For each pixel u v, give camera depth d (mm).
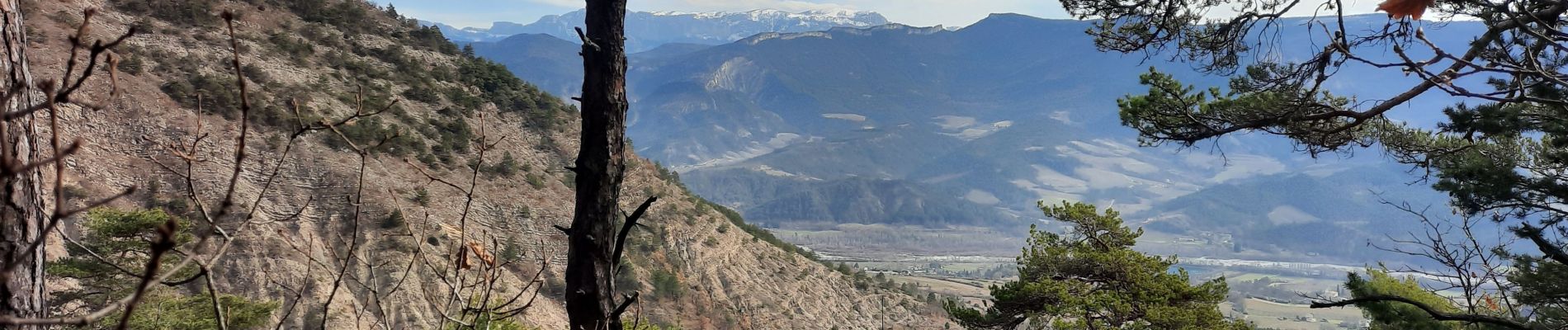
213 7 48875
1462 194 8766
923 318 66500
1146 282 17750
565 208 48031
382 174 38594
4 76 3443
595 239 4875
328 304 2918
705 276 54219
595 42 4754
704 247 57562
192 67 41406
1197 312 17703
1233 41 10141
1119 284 18844
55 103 1580
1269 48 9664
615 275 5027
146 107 36094
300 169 36469
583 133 4875
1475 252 9602
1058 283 18203
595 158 4840
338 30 57719
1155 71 9641
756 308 54656
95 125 34344
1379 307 7465
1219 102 9109
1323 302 7578
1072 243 19766
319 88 45344
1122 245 19609
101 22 42812
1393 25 7242
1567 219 8242
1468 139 8688
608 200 4922
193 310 13656
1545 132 8055
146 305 12867
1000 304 18844
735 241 63781
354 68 51094
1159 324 17312
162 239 1493
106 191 31375
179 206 31078
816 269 69438
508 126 56188
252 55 46406
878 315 64938
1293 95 8547
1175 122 9602
